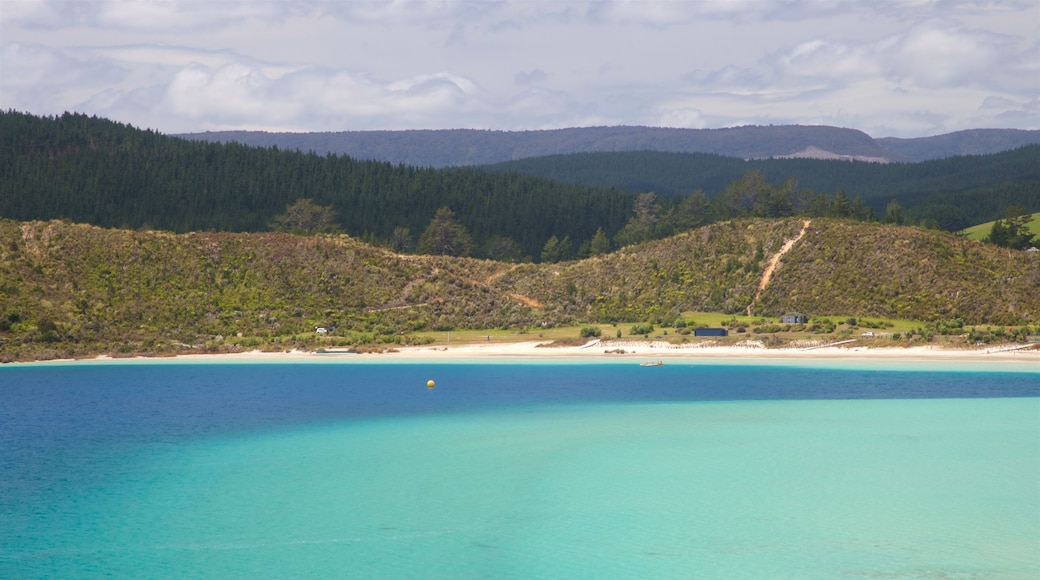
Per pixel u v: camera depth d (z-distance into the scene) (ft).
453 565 126.62
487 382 356.79
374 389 334.85
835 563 125.39
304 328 535.19
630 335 487.61
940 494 158.30
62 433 234.17
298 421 250.98
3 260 520.01
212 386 350.43
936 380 340.59
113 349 471.62
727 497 157.28
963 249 549.54
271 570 126.00
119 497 163.63
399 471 180.86
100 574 125.18
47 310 492.95
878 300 510.99
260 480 174.81
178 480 176.04
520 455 194.59
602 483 168.14
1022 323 468.34
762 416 246.88
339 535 139.85
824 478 169.89
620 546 133.18
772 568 123.75
